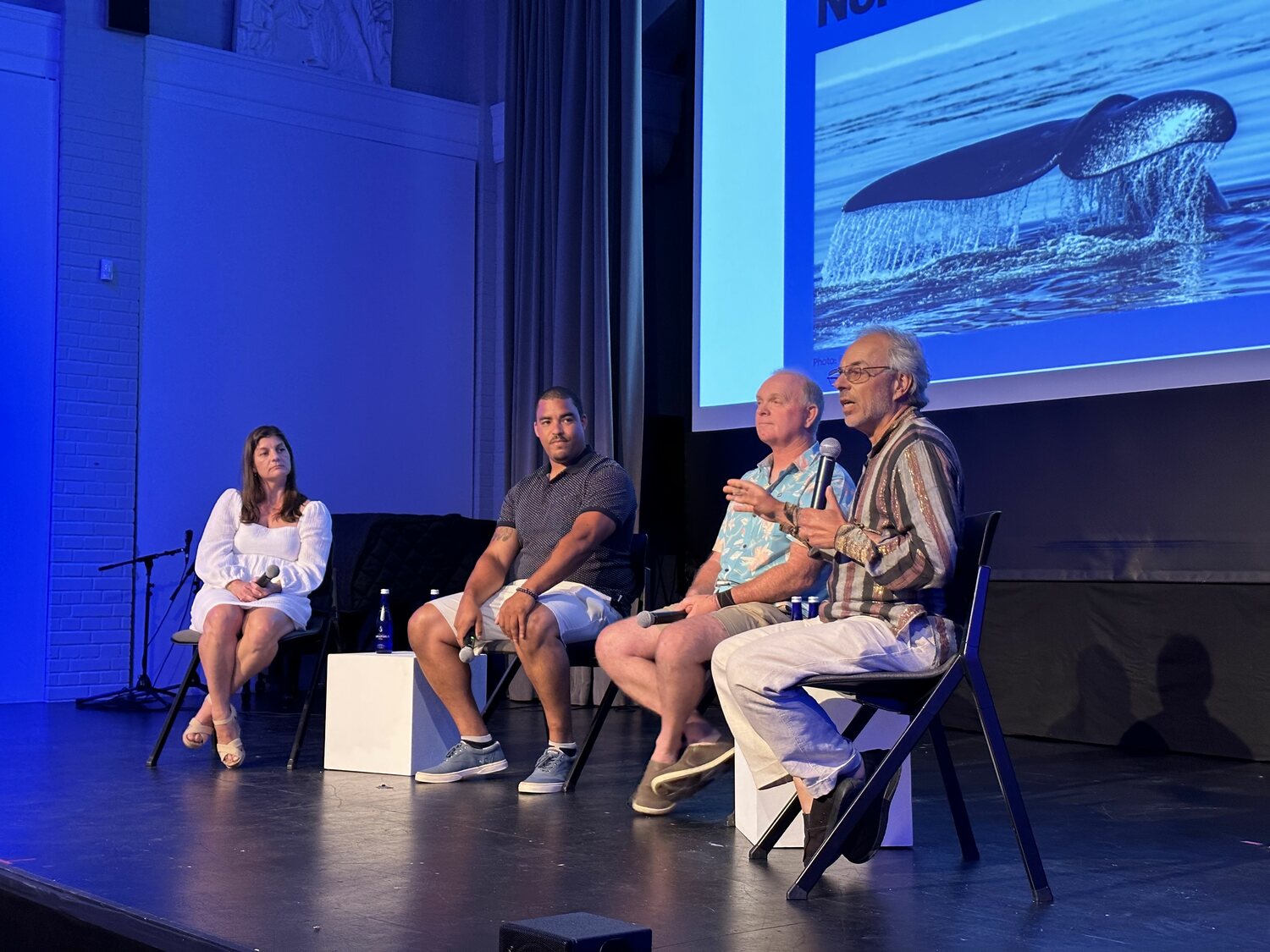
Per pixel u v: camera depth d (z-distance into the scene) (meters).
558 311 6.09
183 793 3.15
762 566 2.93
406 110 6.91
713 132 5.52
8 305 5.81
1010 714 4.43
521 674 5.82
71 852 2.42
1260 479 3.87
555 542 3.37
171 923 1.89
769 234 5.26
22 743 4.20
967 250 4.52
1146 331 4.00
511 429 6.44
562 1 6.28
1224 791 3.23
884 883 2.19
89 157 5.95
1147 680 4.06
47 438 5.88
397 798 3.07
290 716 5.01
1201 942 1.81
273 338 6.46
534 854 2.40
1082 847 2.52
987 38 4.50
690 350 5.88
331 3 6.75
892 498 2.19
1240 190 3.79
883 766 2.08
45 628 5.83
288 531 3.91
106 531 5.95
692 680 2.77
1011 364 4.37
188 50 6.24
